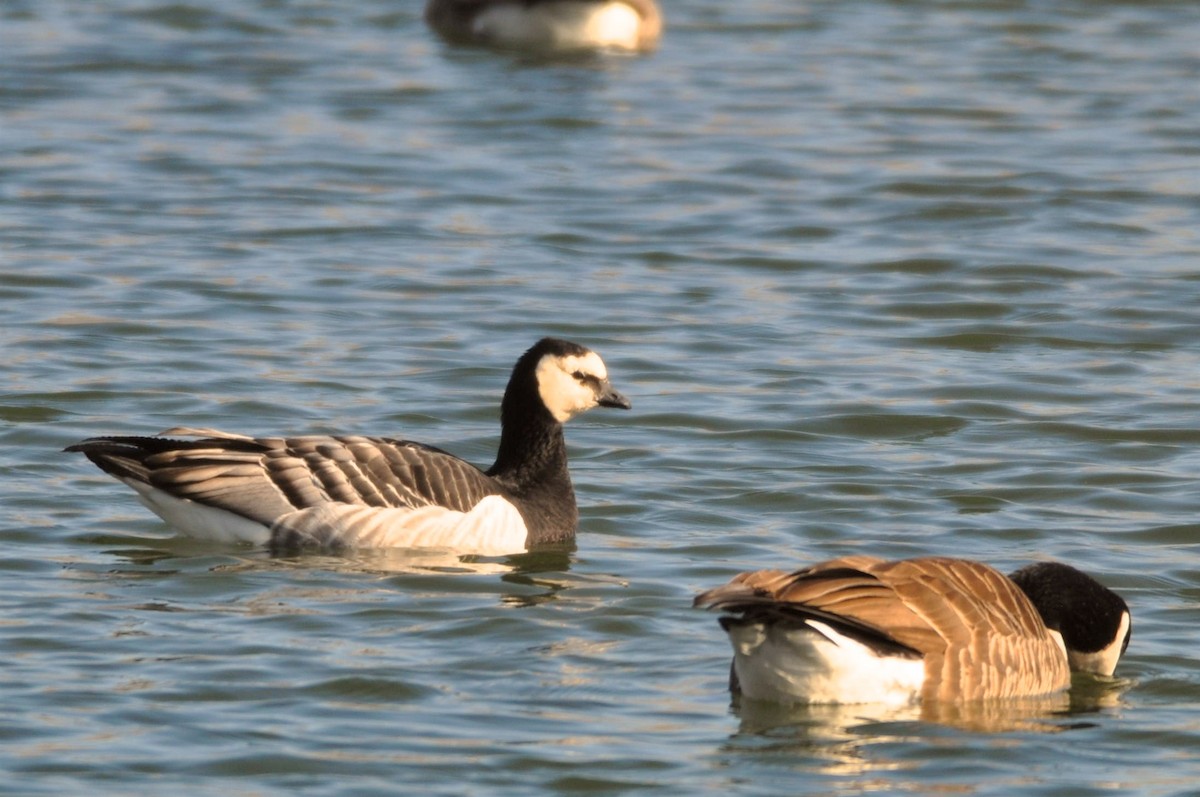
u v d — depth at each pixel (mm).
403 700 11000
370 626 12375
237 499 14297
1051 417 18219
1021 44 39156
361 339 20453
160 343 20016
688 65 36969
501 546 14531
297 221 25500
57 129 30344
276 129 30984
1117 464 16797
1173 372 19812
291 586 13289
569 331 20953
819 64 37094
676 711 10938
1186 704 11453
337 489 14375
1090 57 37781
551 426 15195
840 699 10648
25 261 23062
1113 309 22141
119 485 15867
